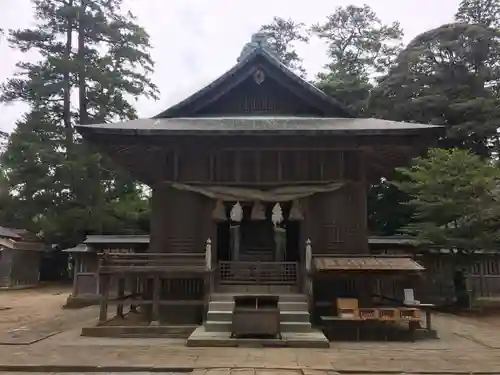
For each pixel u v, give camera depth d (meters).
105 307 13.58
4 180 36.00
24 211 35.53
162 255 13.65
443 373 8.72
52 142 36.44
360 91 39.47
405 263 13.28
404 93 35.81
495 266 24.23
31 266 35.75
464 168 20.34
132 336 12.70
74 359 9.80
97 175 37.22
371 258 13.77
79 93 38.66
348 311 12.79
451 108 32.97
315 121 15.70
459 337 13.26
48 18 38.88
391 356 10.26
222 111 17.33
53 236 36.19
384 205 35.66
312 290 13.51
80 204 36.00
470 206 19.48
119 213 37.00
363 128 14.04
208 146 15.41
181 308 14.41
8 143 36.94
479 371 8.86
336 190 15.16
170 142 15.12
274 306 12.34
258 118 16.42
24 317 17.92
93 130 13.91
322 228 14.92
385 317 12.45
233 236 18.11
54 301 24.89
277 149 15.35
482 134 32.47
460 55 35.31
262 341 11.23
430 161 22.30
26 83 37.22
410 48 36.84
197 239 14.95
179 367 8.98
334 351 10.78
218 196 14.93
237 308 11.84
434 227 20.02
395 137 14.59
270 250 18.83
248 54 16.39
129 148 15.27
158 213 15.12
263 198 14.90
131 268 13.40
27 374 8.95
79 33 39.47
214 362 9.41
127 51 39.69
